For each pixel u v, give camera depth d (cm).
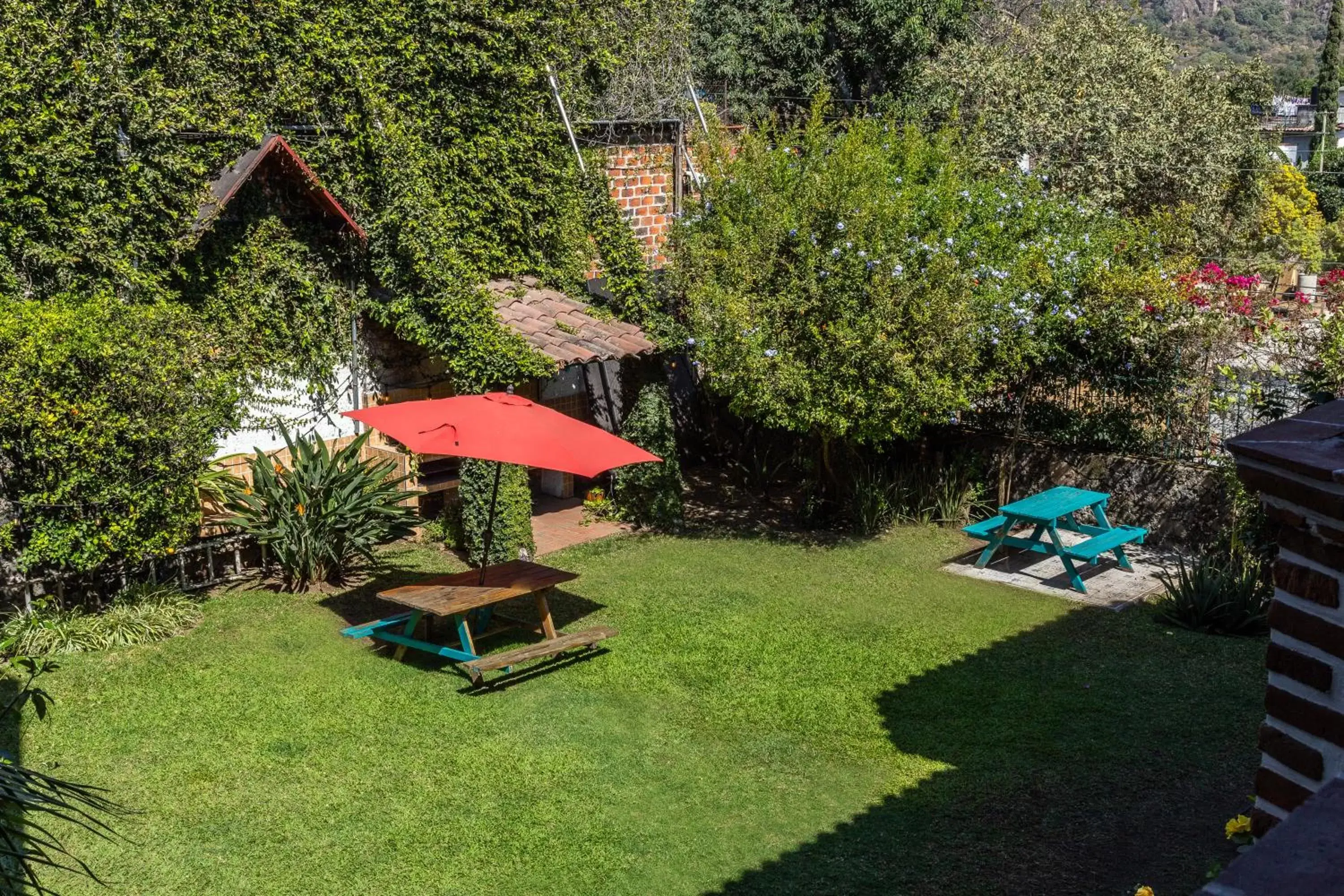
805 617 1048
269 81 1153
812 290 1139
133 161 1030
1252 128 2434
